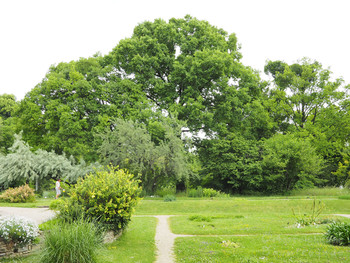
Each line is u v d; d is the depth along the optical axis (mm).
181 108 30453
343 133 39906
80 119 32188
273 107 41438
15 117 38312
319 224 13961
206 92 33156
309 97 41375
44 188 30453
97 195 10188
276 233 12141
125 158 25359
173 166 26000
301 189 31734
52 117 31656
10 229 8078
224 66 30406
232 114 31766
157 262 8391
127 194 10641
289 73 44062
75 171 29812
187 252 9258
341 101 40719
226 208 21031
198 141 34375
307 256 8352
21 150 29359
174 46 35000
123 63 33312
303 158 28766
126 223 10758
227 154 31000
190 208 21156
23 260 7645
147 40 32281
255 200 22922
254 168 29922
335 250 9000
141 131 26094
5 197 22234
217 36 34844
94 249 7723
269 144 31234
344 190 28297
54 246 7289
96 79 32875
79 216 9727
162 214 19594
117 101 30844
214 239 10898
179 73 30797
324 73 41500
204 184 34406
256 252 8891
